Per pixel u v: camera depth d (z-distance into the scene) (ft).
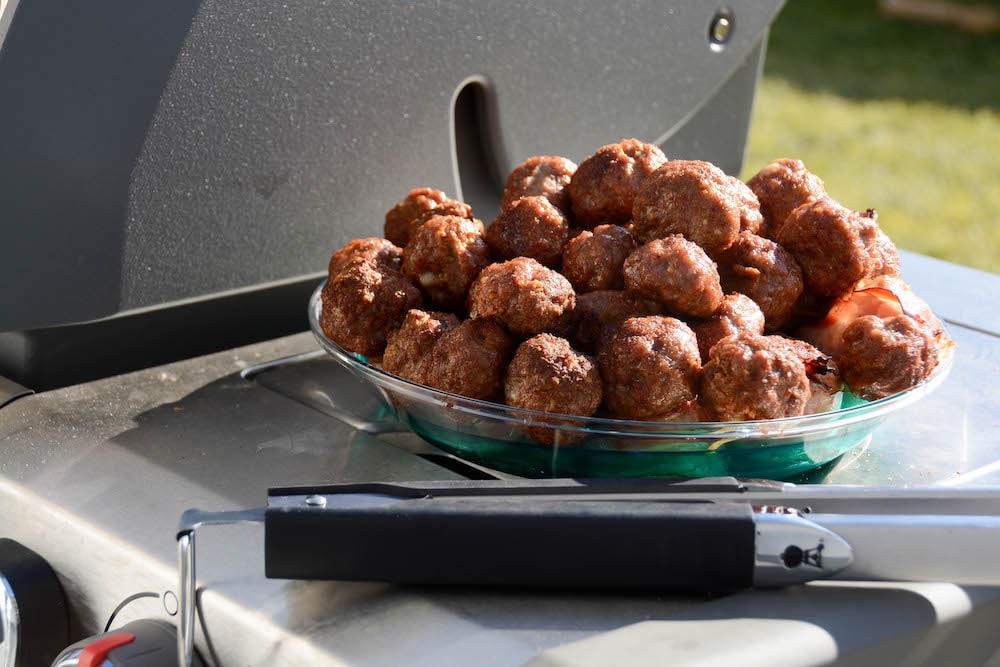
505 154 3.69
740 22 4.00
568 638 2.55
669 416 2.89
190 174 3.22
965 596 2.68
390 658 2.52
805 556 2.60
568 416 2.79
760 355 2.83
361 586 2.65
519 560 2.60
